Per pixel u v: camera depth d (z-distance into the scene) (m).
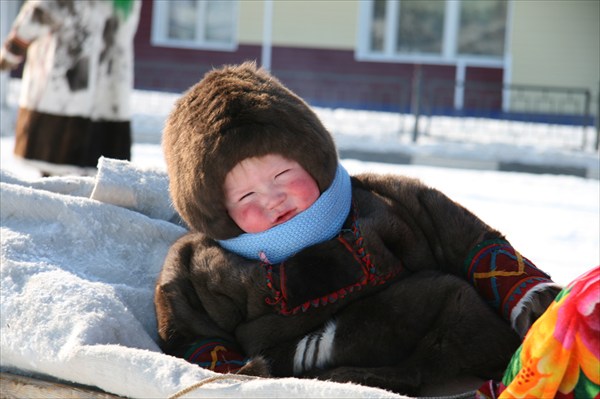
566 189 21.08
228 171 4.73
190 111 4.92
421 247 5.12
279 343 4.93
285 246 4.89
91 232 5.95
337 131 29.62
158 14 48.59
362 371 4.63
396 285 4.92
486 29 46.69
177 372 4.33
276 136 4.71
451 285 4.84
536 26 45.16
